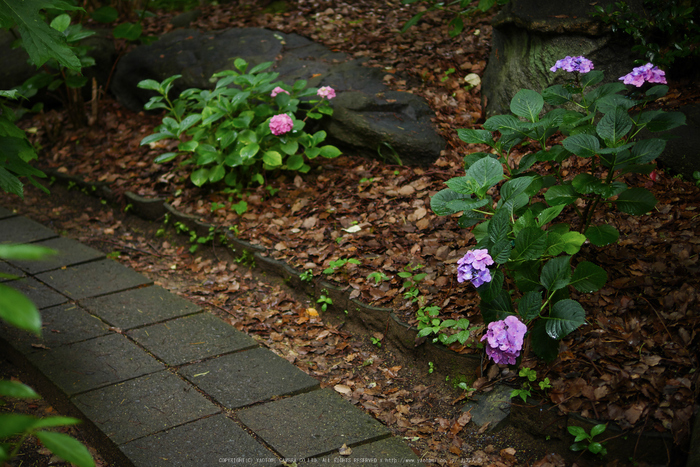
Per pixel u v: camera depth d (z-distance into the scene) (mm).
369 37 5957
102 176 5316
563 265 2662
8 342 3297
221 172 4590
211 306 3820
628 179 3721
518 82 4535
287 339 3477
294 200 4512
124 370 3043
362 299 3473
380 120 4723
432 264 3539
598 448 2451
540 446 2633
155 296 3795
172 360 3129
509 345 2609
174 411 2740
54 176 5566
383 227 3959
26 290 3832
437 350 3055
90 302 3697
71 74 5527
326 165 4824
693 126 3701
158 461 2428
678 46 4012
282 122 4402
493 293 2719
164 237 4742
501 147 3199
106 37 6609
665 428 2441
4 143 2834
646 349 2705
